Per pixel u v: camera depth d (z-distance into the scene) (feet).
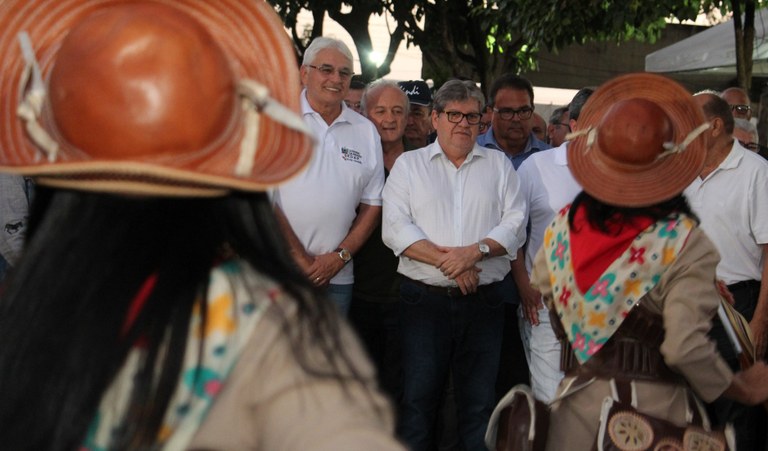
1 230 14.02
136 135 4.07
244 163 4.29
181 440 4.05
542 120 23.88
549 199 16.62
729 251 15.44
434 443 17.49
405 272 16.17
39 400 4.04
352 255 16.24
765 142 31.37
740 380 9.32
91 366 4.02
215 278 4.28
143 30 4.15
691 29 51.60
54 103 4.20
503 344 17.80
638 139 9.08
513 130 19.61
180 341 4.11
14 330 4.17
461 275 15.62
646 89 10.14
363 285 17.34
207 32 4.35
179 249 4.23
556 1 32.09
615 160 9.23
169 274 4.17
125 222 4.18
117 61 4.09
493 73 45.24
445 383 16.38
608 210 9.21
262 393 4.14
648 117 9.12
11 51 4.78
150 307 4.11
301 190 15.66
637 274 8.98
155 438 4.03
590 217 9.32
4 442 4.05
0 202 14.02
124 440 4.02
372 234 17.17
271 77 4.92
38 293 4.18
